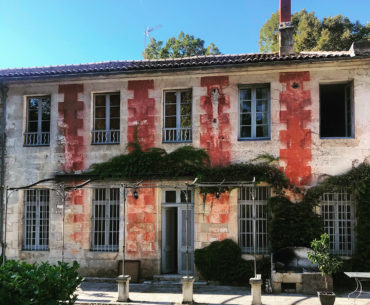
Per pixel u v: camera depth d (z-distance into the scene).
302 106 10.98
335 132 12.03
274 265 9.93
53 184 12.05
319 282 9.37
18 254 12.09
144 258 11.41
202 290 10.05
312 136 10.88
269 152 11.03
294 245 10.45
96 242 11.83
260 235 11.02
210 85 11.49
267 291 9.52
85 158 12.03
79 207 11.86
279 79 11.14
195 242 11.13
